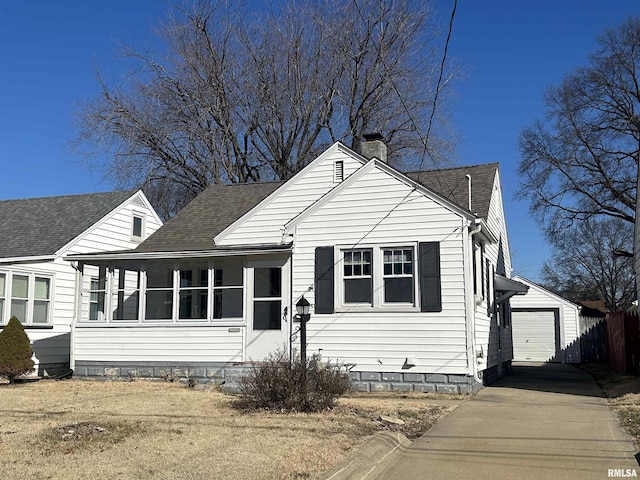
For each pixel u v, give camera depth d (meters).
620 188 37.44
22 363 15.73
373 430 9.05
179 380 15.87
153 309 18.22
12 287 17.70
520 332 29.25
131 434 8.45
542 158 39.38
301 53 32.41
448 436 9.03
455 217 14.31
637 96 37.31
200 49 32.03
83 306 19.81
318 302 15.05
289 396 10.67
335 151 17.27
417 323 14.29
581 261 49.88
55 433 8.45
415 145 31.44
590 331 28.22
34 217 21.78
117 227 21.83
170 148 32.34
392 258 14.80
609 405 12.16
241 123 33.03
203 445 7.77
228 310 17.09
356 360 14.59
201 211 20.64
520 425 9.86
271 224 17.45
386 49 31.42
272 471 6.57
